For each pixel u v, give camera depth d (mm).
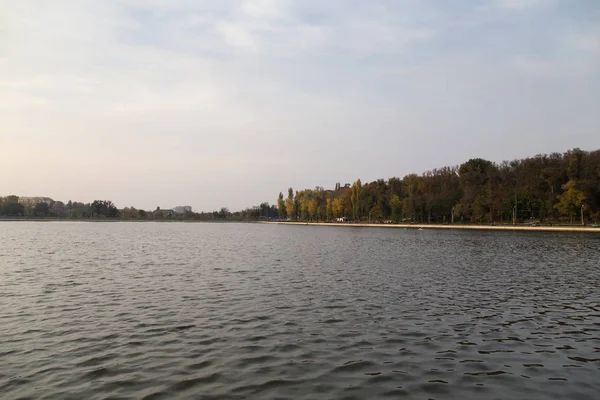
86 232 129375
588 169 140250
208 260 48156
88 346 16469
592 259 49594
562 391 12664
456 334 18344
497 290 28953
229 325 19516
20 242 78562
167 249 64750
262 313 21859
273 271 38375
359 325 19656
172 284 30750
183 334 18094
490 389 12781
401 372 14016
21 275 34938
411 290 28750
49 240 85688
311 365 14555
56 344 16688
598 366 14711
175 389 12547
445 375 13805
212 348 16266
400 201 194375
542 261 47594
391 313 22031
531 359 15344
